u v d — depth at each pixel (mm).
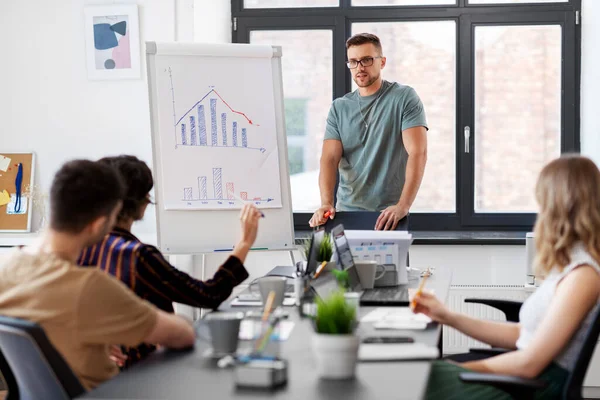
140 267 2203
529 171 4977
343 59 5012
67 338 1705
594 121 4855
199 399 1460
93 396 1485
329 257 2926
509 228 4965
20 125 4695
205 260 4457
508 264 4629
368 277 2832
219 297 2398
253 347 1740
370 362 1739
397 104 4078
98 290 1715
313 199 5062
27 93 4680
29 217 4633
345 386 1536
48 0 4625
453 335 4527
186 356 1822
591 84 4875
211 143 3660
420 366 1697
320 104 5043
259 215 2617
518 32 4934
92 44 4602
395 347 1848
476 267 4648
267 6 5051
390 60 5008
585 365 1901
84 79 4641
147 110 4613
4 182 4664
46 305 1704
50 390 1672
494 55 4965
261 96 3768
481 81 4973
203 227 3586
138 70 4582
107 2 4586
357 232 2965
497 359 2023
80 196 1738
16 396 1947
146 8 4555
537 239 2111
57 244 1777
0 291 1763
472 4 4926
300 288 2559
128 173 2287
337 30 5000
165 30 4555
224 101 3707
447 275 3258
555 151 4961
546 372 2010
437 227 5004
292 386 1541
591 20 4859
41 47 4652
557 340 1944
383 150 4117
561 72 4922
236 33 5055
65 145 4680
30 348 1617
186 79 3674
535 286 4262
